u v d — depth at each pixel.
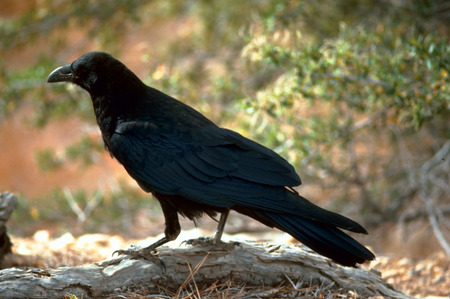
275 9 14.02
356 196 16.02
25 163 23.38
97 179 21.55
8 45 16.64
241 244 7.95
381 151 16.30
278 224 7.30
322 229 7.12
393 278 10.80
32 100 16.11
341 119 13.80
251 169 7.58
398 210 15.21
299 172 14.12
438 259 11.55
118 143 8.10
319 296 7.47
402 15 13.86
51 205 16.31
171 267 7.64
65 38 17.48
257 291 7.61
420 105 10.05
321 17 15.12
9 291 7.00
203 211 8.04
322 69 10.56
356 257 6.97
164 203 8.06
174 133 7.95
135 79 8.47
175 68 15.46
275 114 11.02
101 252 10.53
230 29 17.16
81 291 7.26
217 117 14.41
